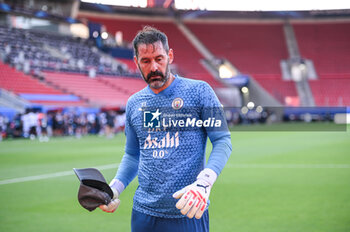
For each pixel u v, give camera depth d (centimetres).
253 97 4366
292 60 4653
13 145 1864
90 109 2764
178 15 5231
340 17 5116
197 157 236
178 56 4819
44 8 3988
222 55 4897
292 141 2047
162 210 233
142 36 221
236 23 5288
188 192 198
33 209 619
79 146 1797
